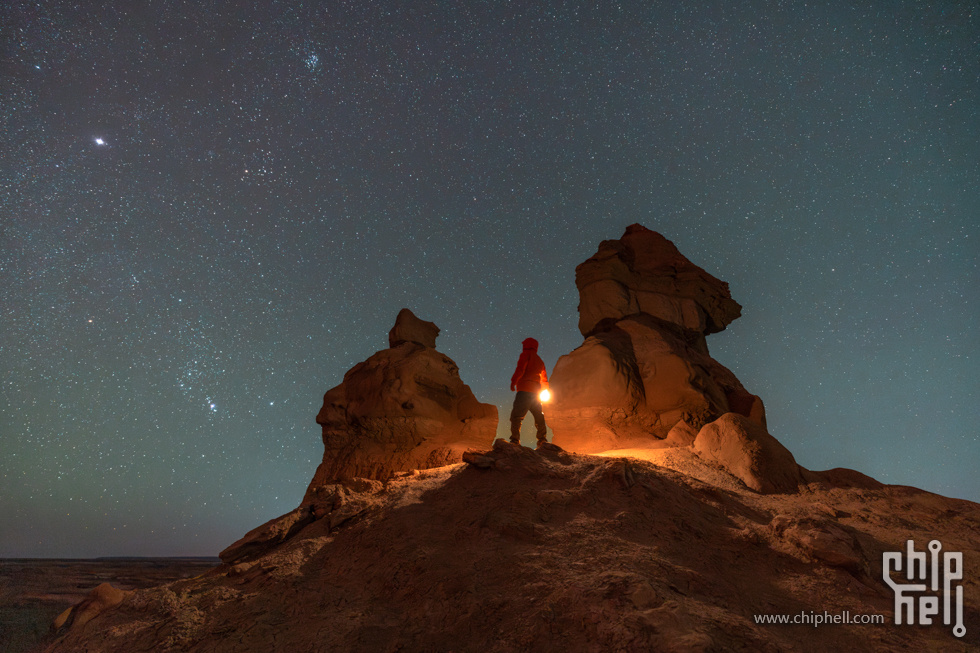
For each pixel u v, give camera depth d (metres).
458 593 4.17
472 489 5.83
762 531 5.01
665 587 3.93
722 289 13.24
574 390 10.45
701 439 8.25
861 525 6.07
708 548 4.71
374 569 4.79
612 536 4.66
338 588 4.65
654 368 10.66
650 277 12.52
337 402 11.20
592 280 12.24
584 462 6.25
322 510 6.08
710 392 10.63
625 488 5.49
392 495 6.09
